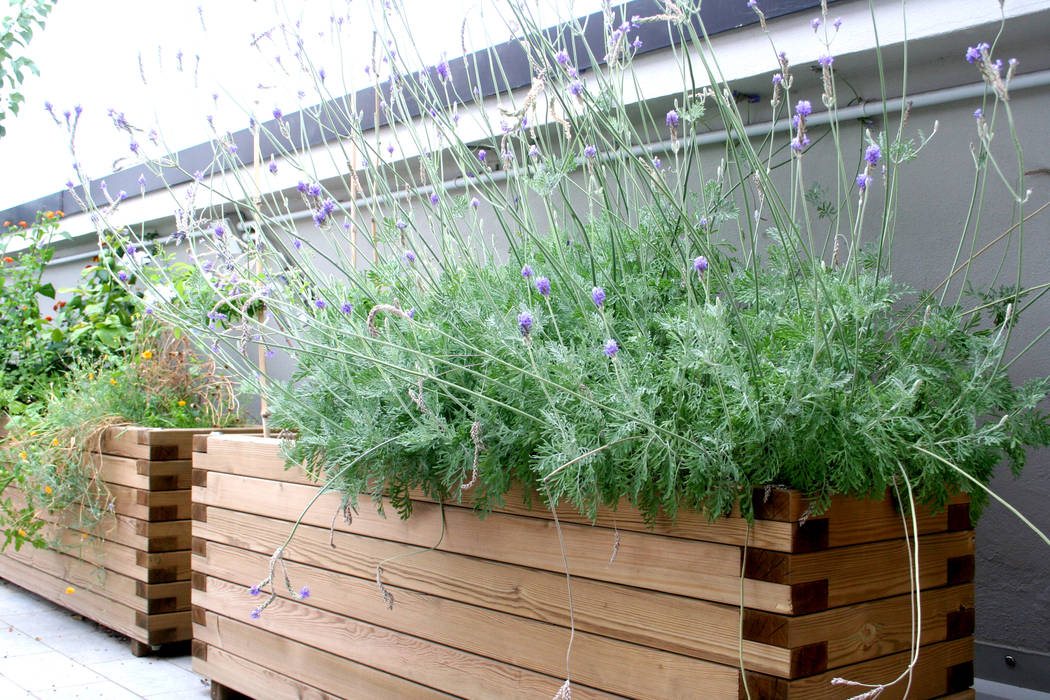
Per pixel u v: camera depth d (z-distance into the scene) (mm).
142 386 3852
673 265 2010
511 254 2293
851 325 1661
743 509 1513
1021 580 2230
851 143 2520
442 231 2326
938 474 1612
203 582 2867
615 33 1878
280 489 2555
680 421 1614
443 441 1882
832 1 2326
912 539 1697
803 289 1760
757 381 1546
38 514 3895
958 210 2320
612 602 1722
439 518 2096
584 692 1758
